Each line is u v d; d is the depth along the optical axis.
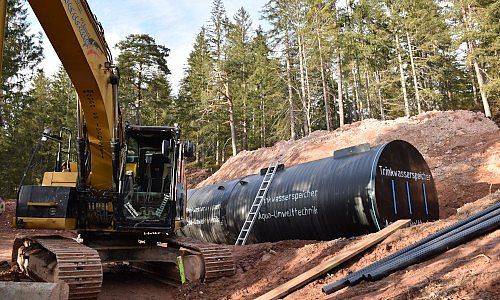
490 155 19.34
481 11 32.38
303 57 43.16
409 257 6.35
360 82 50.16
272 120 51.66
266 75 45.62
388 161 10.55
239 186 14.83
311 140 29.14
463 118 24.17
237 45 49.38
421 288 4.98
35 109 50.09
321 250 9.01
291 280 7.52
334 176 11.04
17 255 11.72
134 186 9.41
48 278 8.01
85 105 7.94
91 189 9.23
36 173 42.06
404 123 25.72
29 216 8.78
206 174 47.06
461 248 6.13
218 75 42.56
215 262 9.22
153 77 48.97
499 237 5.97
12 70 32.44
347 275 7.15
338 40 37.56
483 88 29.64
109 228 9.50
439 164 20.39
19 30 33.31
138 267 11.91
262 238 13.02
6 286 3.66
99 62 7.70
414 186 11.00
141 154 9.70
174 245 10.59
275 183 12.97
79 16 6.75
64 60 6.93
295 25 42.97
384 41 38.62
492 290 4.21
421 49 38.41
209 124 47.28
